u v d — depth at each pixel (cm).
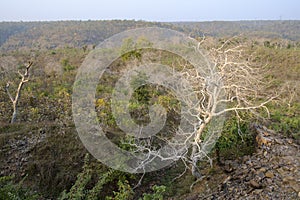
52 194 682
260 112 791
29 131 820
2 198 478
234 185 571
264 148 646
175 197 625
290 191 508
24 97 1049
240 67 585
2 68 1605
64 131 814
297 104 926
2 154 752
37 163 726
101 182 603
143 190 679
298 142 687
